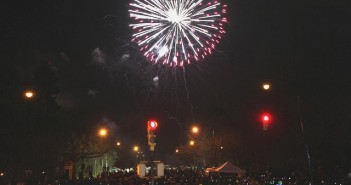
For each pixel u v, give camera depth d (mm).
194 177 36188
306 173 33438
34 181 40625
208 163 78938
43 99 51219
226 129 70188
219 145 69250
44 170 43844
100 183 35844
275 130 52594
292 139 48844
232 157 68188
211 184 31906
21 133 41156
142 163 51688
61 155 53188
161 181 34375
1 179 39688
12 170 40812
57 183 37719
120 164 121688
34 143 42406
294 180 30484
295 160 47406
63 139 53031
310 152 43000
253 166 56375
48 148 44500
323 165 35219
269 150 55312
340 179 27688
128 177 41500
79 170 67875
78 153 55562
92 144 66875
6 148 39844
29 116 41719
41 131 44094
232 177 36031
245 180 33219
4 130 39469
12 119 40094
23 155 41219
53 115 51594
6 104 39750
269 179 31953
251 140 62656
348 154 37844
